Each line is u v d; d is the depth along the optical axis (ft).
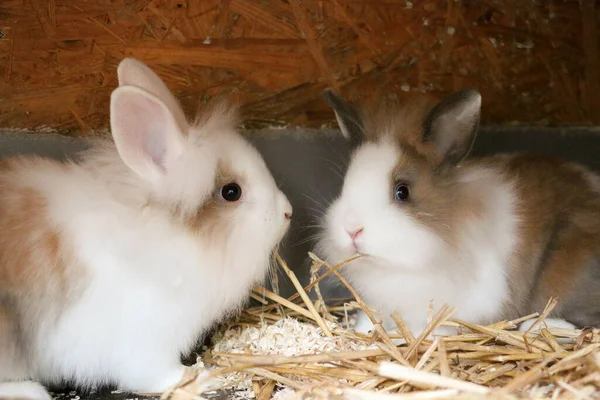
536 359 1.97
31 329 1.98
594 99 2.58
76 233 1.98
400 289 2.23
